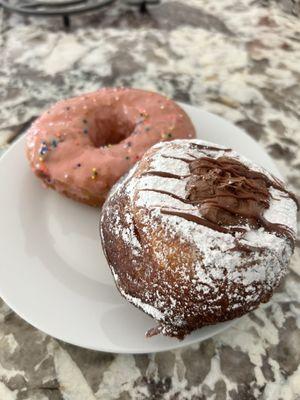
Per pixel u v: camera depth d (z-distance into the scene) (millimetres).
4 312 148
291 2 287
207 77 236
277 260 125
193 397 130
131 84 231
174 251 123
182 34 261
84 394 130
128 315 137
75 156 170
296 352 140
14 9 259
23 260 151
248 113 217
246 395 131
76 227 165
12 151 184
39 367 135
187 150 144
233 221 125
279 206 133
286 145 202
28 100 222
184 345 130
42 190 176
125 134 188
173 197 129
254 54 248
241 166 140
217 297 122
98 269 152
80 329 133
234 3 284
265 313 149
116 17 273
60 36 260
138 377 134
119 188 145
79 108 184
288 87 230
